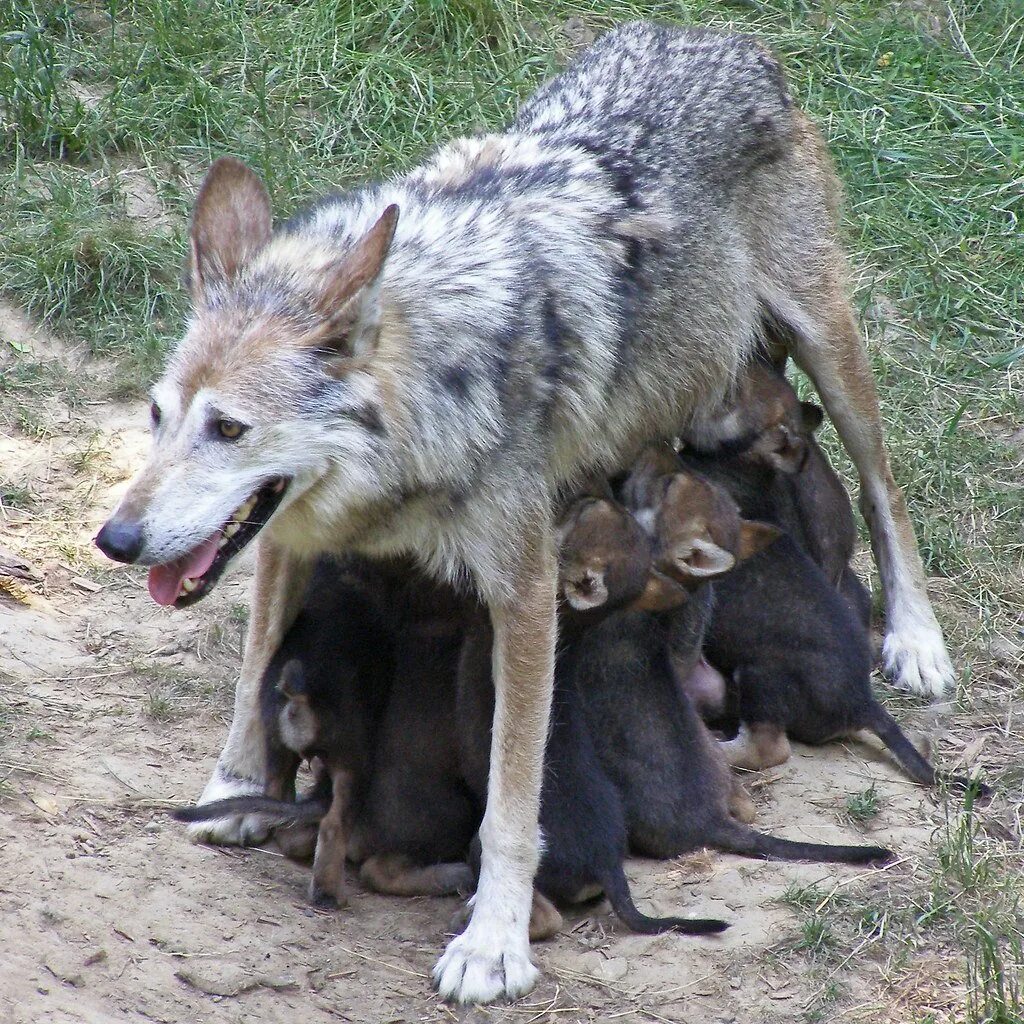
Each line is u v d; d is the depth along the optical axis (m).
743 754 10.22
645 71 11.29
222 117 16.58
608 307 9.60
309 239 8.60
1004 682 11.52
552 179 9.97
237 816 9.06
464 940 8.13
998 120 17.84
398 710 8.91
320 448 8.00
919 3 19.61
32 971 7.55
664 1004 7.94
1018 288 15.90
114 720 10.02
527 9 18.62
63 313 14.25
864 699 10.27
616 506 9.14
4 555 11.45
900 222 16.56
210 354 7.86
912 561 11.85
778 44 18.59
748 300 11.15
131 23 17.84
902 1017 7.84
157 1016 7.52
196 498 7.73
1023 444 14.23
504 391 8.62
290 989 7.86
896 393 14.72
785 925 8.46
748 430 11.06
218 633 11.02
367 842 8.84
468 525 8.48
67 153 16.19
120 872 8.48
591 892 8.59
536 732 8.35
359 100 17.14
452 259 8.77
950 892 8.70
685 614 9.82
